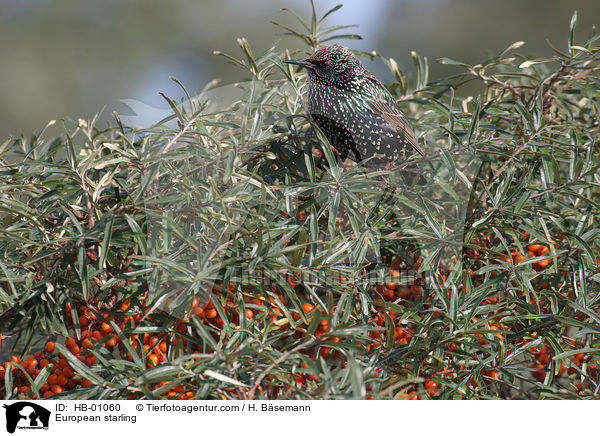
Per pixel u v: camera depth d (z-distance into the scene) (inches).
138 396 124.6
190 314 128.5
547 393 136.1
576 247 146.3
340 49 167.9
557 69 180.9
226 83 194.4
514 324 149.6
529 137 156.7
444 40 869.2
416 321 134.1
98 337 136.1
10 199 136.1
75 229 139.1
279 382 124.2
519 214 147.0
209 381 116.6
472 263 156.3
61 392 123.6
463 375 138.2
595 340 145.6
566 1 834.8
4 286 139.3
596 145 174.7
